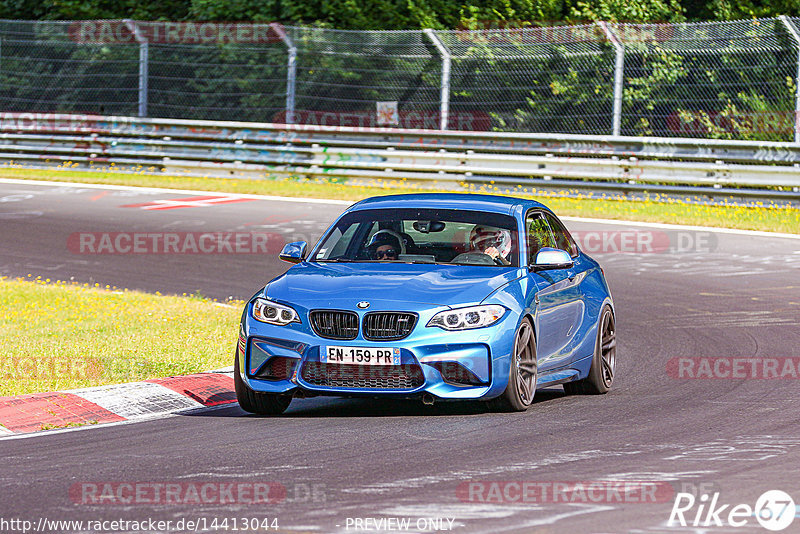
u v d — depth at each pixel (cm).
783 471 2092
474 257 2952
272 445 2366
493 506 1844
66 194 8006
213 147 8888
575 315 3075
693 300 4816
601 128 9181
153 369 3319
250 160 8788
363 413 2805
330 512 1811
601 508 1828
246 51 10006
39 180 8681
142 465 2173
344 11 10025
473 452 2273
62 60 10250
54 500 1902
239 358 2762
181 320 4303
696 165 7462
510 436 2442
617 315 4528
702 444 2344
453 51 9269
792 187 7212
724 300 4800
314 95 9869
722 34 8931
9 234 6494
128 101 10456
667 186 7575
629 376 3425
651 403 2911
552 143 7962
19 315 4406
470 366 2631
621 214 7056
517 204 3170
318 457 2239
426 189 8206
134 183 8500
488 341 2647
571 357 3041
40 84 10644
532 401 3002
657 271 5506
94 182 8556
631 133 9250
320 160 8606
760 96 8838
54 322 4266
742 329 4166
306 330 2664
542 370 2878
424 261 2953
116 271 5562
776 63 8731
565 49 9050
